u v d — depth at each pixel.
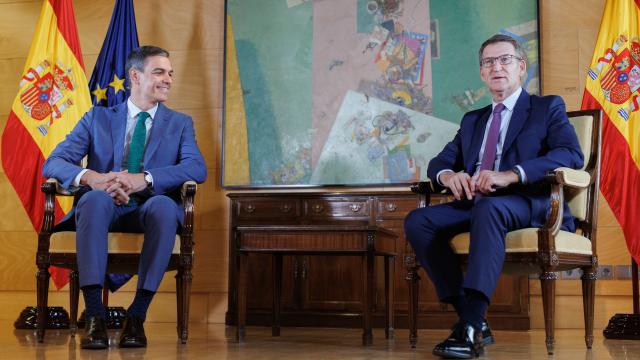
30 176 4.36
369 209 4.39
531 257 2.55
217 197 4.95
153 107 3.33
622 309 4.32
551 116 2.83
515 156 2.81
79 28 5.25
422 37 4.73
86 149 3.23
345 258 4.43
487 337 3.10
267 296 4.51
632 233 3.81
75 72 4.52
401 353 2.71
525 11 4.59
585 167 2.96
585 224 2.93
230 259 4.62
